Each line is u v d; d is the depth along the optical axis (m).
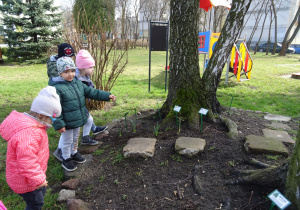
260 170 2.18
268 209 1.89
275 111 5.04
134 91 6.97
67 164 2.76
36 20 13.27
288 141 3.06
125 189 2.35
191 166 2.56
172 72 3.68
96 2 17.81
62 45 2.95
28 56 14.30
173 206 2.07
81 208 2.12
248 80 8.56
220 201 2.05
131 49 27.73
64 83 2.53
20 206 2.31
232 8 3.29
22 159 1.65
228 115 4.02
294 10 30.55
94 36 5.04
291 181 1.78
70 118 2.56
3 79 9.08
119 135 3.58
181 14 3.34
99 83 5.14
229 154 2.67
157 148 2.90
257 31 34.38
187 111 3.47
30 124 1.73
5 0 13.43
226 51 3.45
